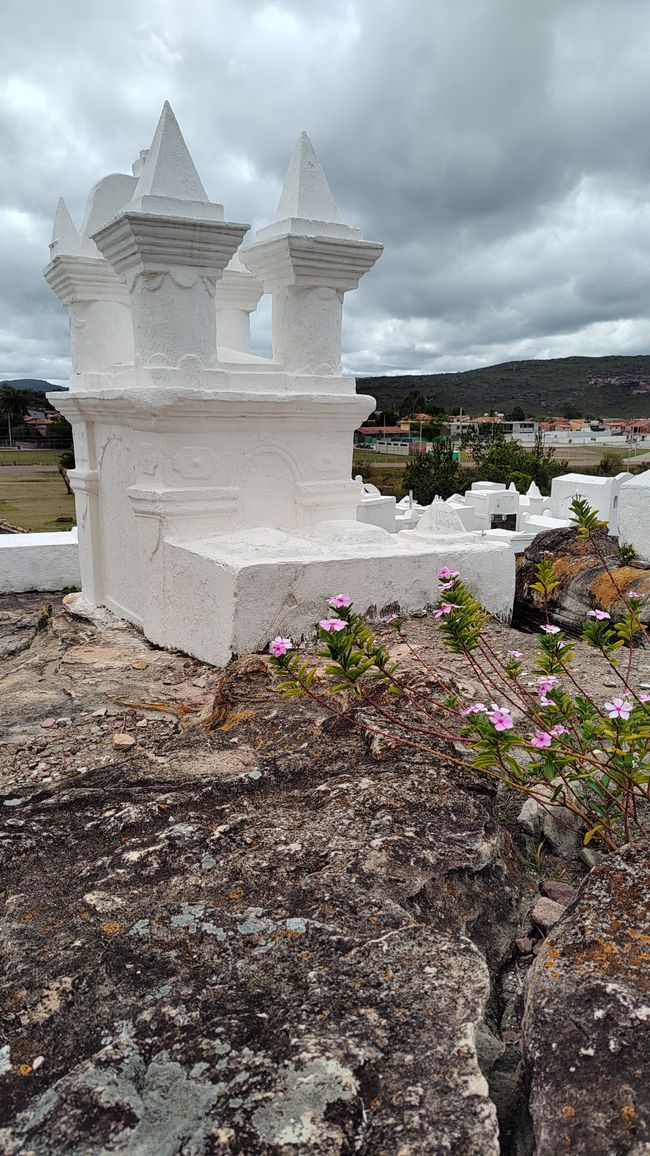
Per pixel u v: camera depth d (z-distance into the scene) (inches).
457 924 102.2
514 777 119.2
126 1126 66.5
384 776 131.4
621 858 93.4
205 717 187.0
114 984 85.0
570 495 603.8
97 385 303.6
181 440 249.0
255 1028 76.9
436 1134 65.8
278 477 273.4
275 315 283.3
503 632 246.4
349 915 95.8
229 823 119.8
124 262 245.8
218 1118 66.9
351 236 268.5
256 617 217.9
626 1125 63.7
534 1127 67.2
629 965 78.0
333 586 229.1
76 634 296.8
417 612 248.2
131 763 146.7
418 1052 73.9
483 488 782.5
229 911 97.3
